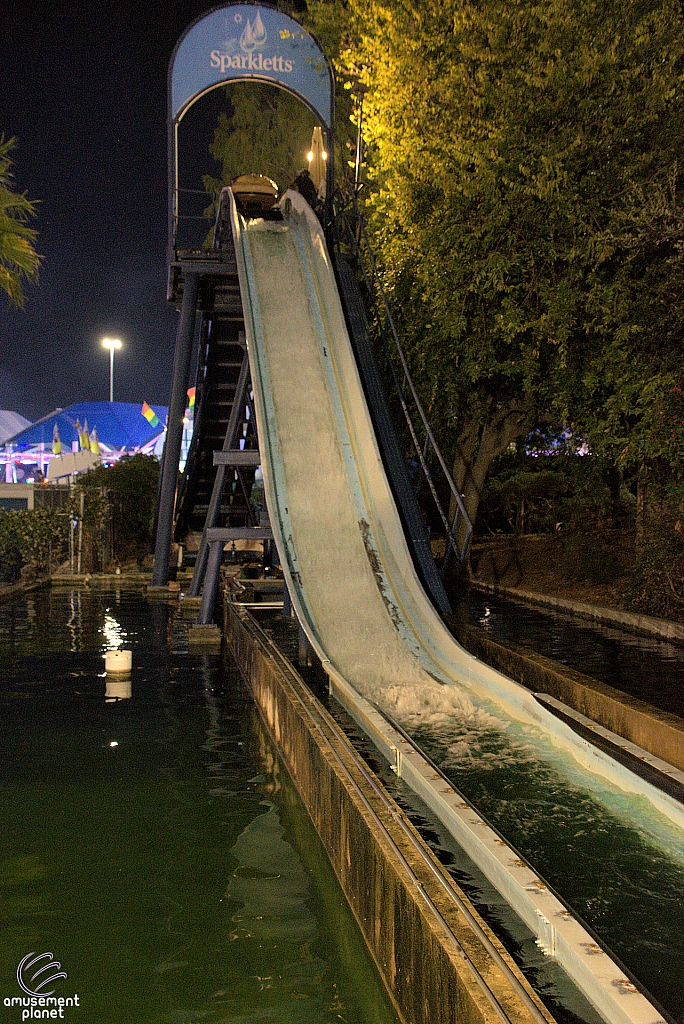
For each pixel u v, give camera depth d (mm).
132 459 34375
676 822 5867
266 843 6730
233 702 11148
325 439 14773
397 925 4574
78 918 5562
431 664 10641
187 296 22406
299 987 4809
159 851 6574
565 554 19812
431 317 17016
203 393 26781
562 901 4480
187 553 28250
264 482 13305
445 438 20469
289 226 21484
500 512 26562
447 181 15703
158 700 11219
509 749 7910
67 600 21047
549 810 6512
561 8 14180
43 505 25312
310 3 20469
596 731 7949
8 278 13641
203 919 5559
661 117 14555
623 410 13625
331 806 6344
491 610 15375
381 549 12844
